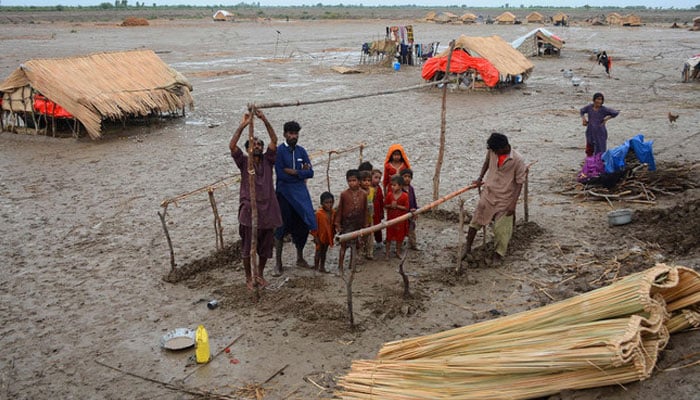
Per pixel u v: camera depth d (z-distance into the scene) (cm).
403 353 542
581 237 861
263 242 712
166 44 5244
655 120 1791
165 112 2028
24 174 1307
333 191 1147
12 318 675
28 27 7675
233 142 670
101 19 10300
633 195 1029
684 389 448
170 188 1194
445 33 6725
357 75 3169
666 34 6488
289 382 545
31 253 867
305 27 8625
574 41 5572
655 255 766
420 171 1280
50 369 578
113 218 1018
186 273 773
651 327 471
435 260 806
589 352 448
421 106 2177
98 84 1691
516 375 469
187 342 610
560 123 1812
